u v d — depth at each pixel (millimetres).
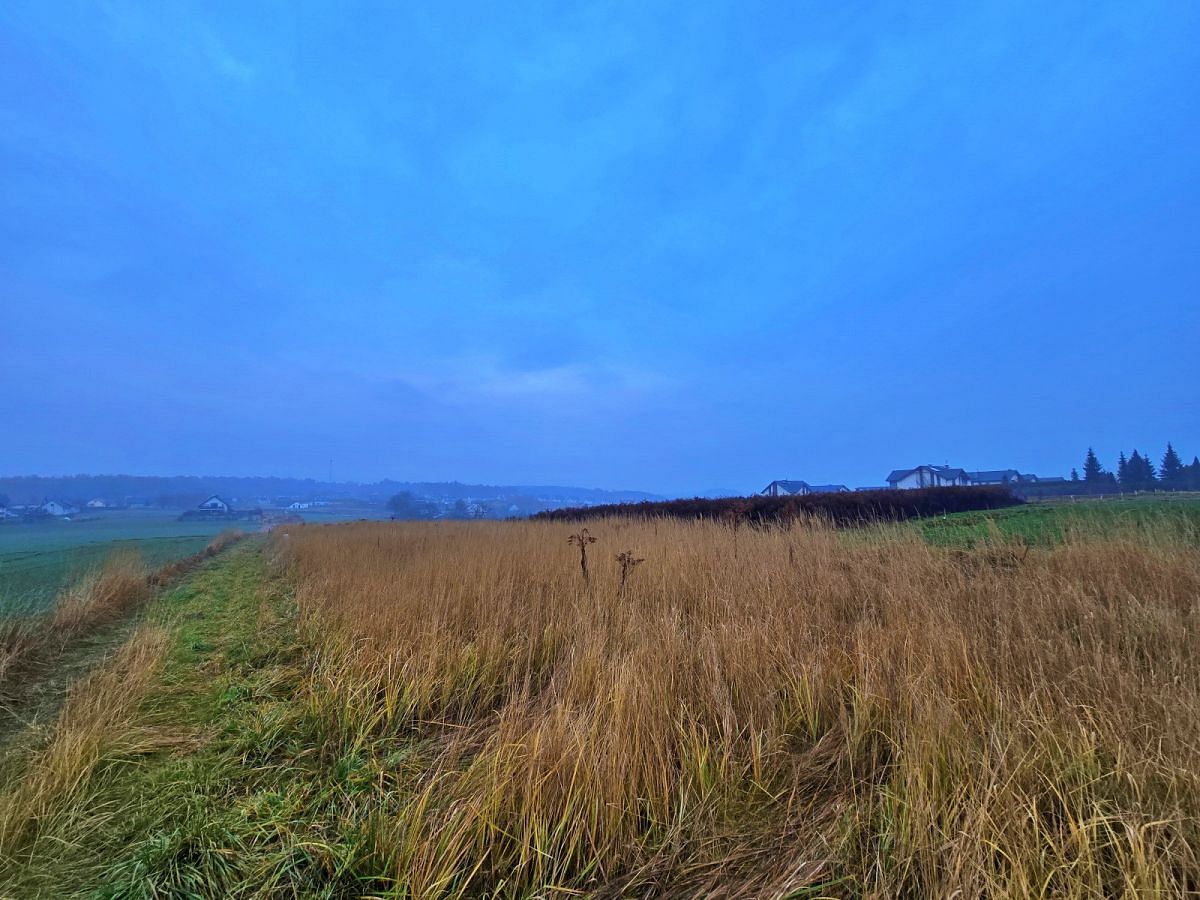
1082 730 2441
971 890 1882
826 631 4547
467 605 6137
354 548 13258
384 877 2270
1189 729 2430
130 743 3516
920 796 2268
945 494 16547
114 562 10320
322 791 2982
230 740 3676
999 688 3029
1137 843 1881
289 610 7938
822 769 2967
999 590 4953
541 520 22281
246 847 2551
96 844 2609
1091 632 3930
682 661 3924
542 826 2402
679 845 2445
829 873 2219
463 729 3715
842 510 15523
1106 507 10922
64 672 5484
